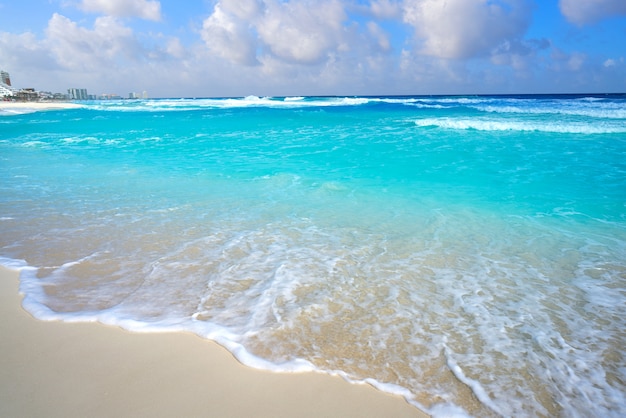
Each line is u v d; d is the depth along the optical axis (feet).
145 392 8.37
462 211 22.02
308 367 9.27
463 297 12.60
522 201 23.99
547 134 54.19
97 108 173.88
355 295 12.65
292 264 14.92
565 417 7.89
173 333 10.55
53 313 11.46
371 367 9.30
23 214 21.04
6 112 140.77
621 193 25.59
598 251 16.35
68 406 7.91
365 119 87.04
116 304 12.01
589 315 11.61
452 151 41.98
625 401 8.29
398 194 25.70
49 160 39.19
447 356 9.71
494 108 108.06
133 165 36.11
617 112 82.43
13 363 9.23
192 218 20.54
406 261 15.33
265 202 23.71
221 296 12.51
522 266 14.94
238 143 50.47
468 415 7.92
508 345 10.15
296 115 104.06
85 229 18.70
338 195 25.45
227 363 9.37
